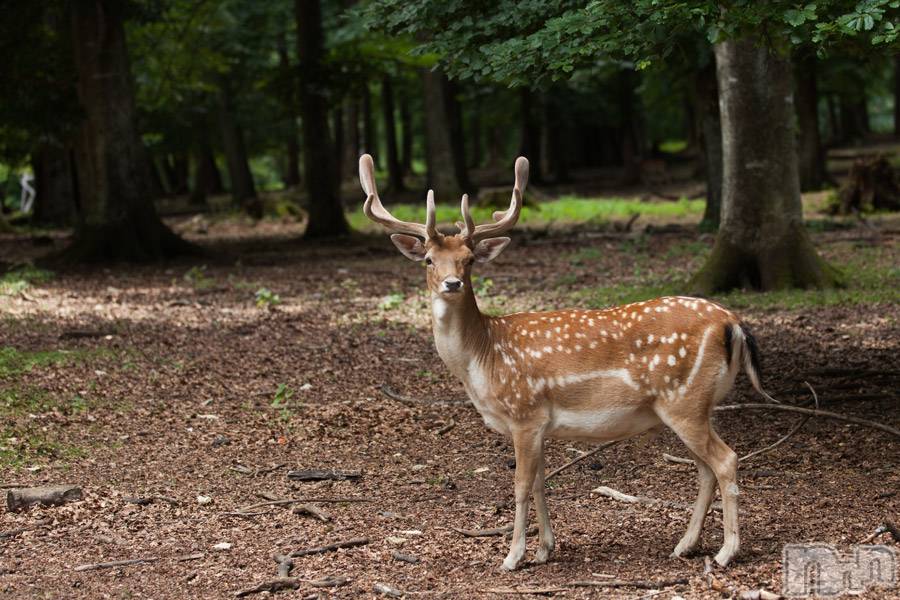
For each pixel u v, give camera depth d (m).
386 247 23.83
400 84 45.53
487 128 59.91
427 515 6.57
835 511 6.21
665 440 7.95
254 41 37.94
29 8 19.52
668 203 32.91
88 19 21.27
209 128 44.19
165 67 33.41
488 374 5.43
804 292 13.77
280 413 9.20
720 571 5.30
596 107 43.97
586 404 5.36
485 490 7.06
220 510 6.80
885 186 24.95
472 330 5.43
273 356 11.66
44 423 8.85
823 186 32.09
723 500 5.32
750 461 7.37
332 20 34.28
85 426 8.81
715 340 5.21
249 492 7.16
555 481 7.18
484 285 15.88
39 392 9.84
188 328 13.54
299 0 25.84
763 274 14.19
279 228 31.38
